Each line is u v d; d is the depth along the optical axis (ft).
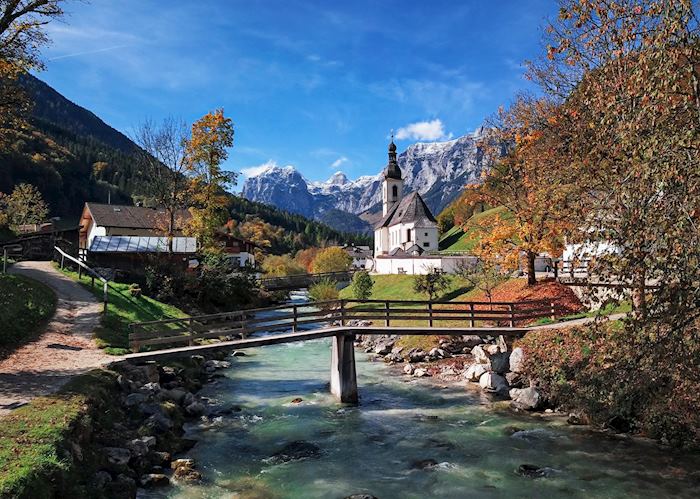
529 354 68.95
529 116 91.86
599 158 44.88
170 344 82.12
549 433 52.60
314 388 73.36
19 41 69.41
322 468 44.21
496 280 103.04
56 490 29.53
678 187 28.73
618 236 32.09
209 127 131.54
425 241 274.77
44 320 75.25
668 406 48.14
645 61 34.37
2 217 172.35
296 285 191.72
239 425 55.83
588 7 49.44
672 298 29.78
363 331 68.23
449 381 76.02
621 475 41.78
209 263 136.77
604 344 43.65
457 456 46.96
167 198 133.18
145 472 39.86
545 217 85.97
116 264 137.90
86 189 449.48
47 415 38.01
